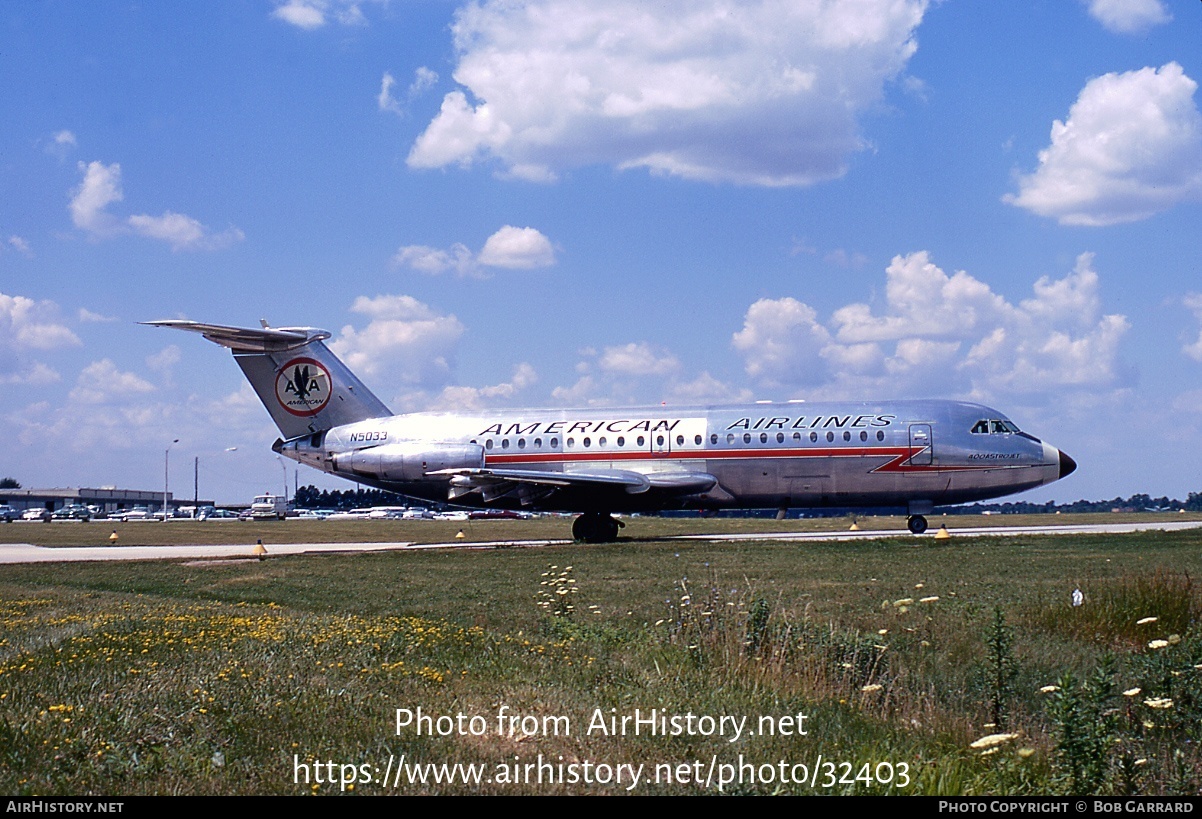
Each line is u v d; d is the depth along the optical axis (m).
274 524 88.25
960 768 9.22
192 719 10.12
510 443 44.12
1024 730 10.19
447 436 44.88
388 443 45.56
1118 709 10.73
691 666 13.30
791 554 32.38
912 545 34.84
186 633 16.52
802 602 19.66
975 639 15.30
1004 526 52.66
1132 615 15.82
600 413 44.19
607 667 13.27
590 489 42.81
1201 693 11.04
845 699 11.77
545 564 31.66
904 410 42.28
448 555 36.97
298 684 11.81
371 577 29.14
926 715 10.97
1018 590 20.97
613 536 44.56
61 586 30.05
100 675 12.48
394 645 14.97
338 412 46.75
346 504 186.00
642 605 20.70
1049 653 14.23
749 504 43.06
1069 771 8.84
